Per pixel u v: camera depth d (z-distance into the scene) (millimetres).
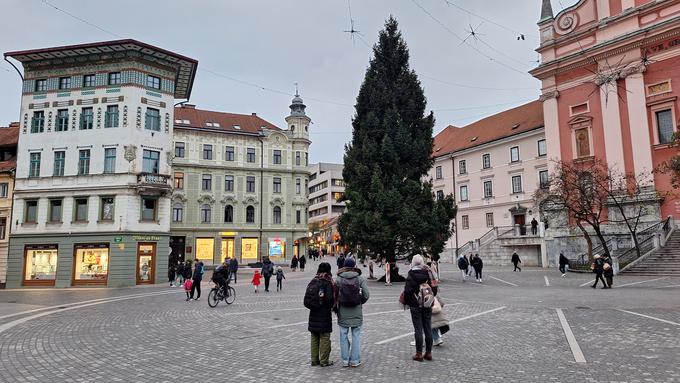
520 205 49750
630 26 34562
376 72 30719
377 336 10492
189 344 10078
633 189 32812
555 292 19078
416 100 30328
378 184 26547
